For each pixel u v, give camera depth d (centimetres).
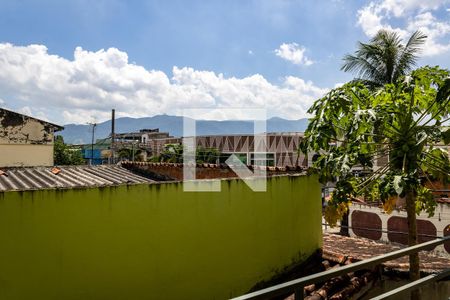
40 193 304
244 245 470
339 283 468
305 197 582
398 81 498
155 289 375
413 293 461
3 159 1566
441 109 471
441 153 510
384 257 224
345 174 487
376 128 485
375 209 1295
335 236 769
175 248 394
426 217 1145
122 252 351
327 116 477
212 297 428
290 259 541
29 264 297
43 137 1669
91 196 332
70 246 318
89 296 328
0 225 284
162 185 384
